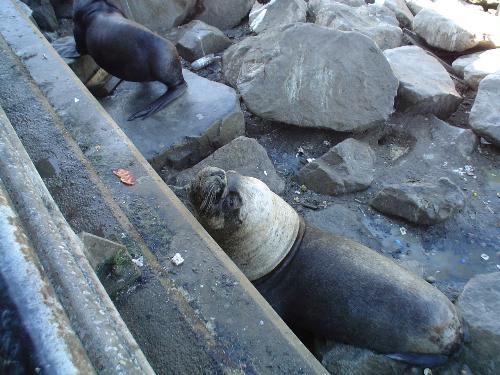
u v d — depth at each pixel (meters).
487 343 2.34
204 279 1.87
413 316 2.26
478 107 3.99
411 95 4.08
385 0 5.91
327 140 4.07
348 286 2.40
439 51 5.36
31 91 2.67
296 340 1.77
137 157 2.38
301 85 3.91
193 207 2.44
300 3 5.50
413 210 3.31
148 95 3.99
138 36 3.59
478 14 5.32
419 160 3.84
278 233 2.51
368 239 3.25
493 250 3.23
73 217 2.04
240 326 1.75
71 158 2.28
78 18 3.77
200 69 5.04
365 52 3.93
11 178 1.29
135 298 1.79
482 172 3.76
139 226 2.04
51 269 1.08
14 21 3.36
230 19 5.90
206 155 3.78
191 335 1.70
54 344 0.85
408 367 2.35
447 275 3.09
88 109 2.63
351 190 3.58
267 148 4.04
